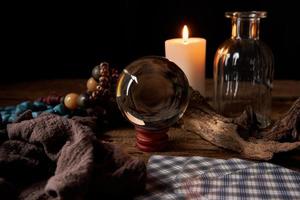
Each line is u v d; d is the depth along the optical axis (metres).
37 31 0.91
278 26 0.92
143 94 0.53
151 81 0.53
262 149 0.51
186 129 0.60
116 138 0.58
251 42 0.63
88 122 0.57
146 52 0.95
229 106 0.65
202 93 0.67
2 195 0.42
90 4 0.90
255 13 0.61
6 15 0.88
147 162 0.52
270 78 0.64
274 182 0.46
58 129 0.47
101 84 0.61
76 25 0.92
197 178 0.47
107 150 0.46
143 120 0.53
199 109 0.58
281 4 0.91
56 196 0.40
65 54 0.94
